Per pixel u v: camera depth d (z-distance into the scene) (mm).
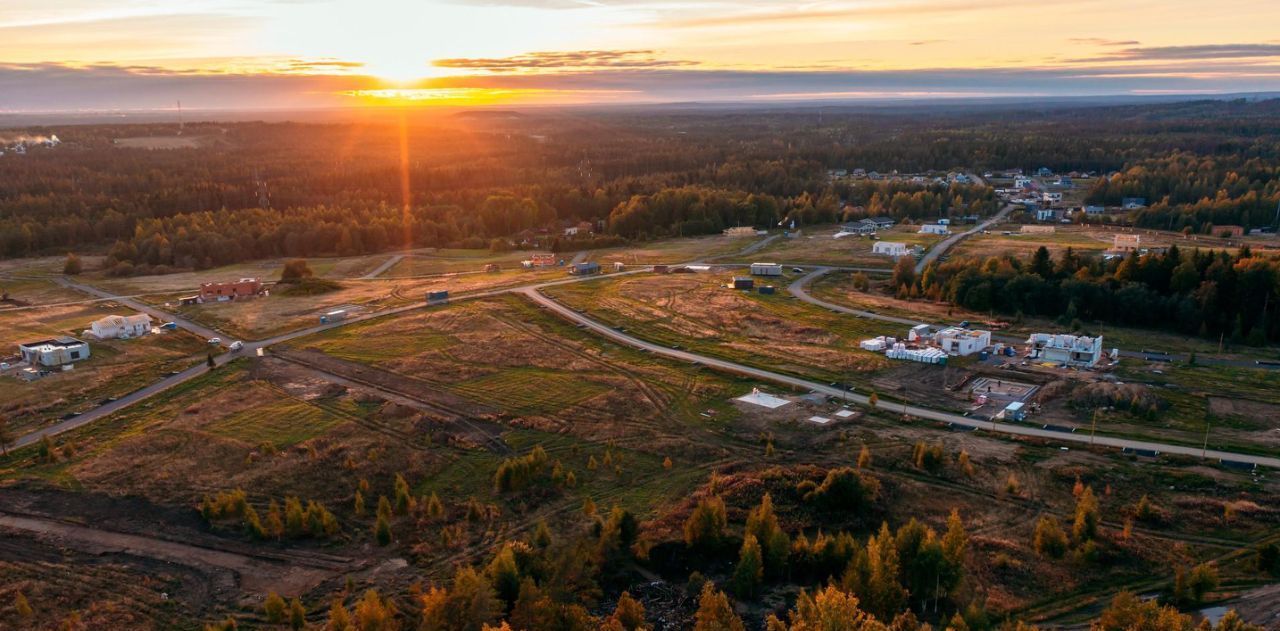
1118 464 80188
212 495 75625
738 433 90625
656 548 66875
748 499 74062
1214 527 68875
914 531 60031
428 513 73562
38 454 83938
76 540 68062
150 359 118000
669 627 57250
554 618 53938
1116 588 61531
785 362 115188
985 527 70000
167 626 57281
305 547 68250
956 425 90875
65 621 56625
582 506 75688
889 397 100375
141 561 65375
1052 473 78562
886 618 55594
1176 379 104562
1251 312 125562
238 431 90688
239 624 57531
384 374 111125
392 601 58469
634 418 95688
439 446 88250
